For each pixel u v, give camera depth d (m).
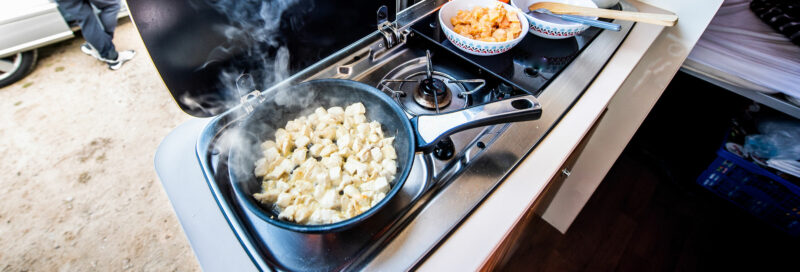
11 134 1.91
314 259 0.46
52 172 1.75
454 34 0.69
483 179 0.55
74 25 2.26
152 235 1.55
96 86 2.17
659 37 0.91
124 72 2.25
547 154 0.60
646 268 1.35
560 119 0.65
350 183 0.55
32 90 2.13
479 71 0.72
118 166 1.78
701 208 1.53
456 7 0.80
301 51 0.64
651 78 0.97
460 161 0.57
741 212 1.52
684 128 1.64
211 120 0.58
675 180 1.60
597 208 1.52
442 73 0.75
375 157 0.57
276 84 0.65
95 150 1.84
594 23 0.75
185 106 0.55
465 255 0.48
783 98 0.98
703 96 1.56
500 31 0.73
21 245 1.51
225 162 0.55
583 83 0.70
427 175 0.55
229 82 0.58
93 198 1.66
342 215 0.51
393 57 0.76
